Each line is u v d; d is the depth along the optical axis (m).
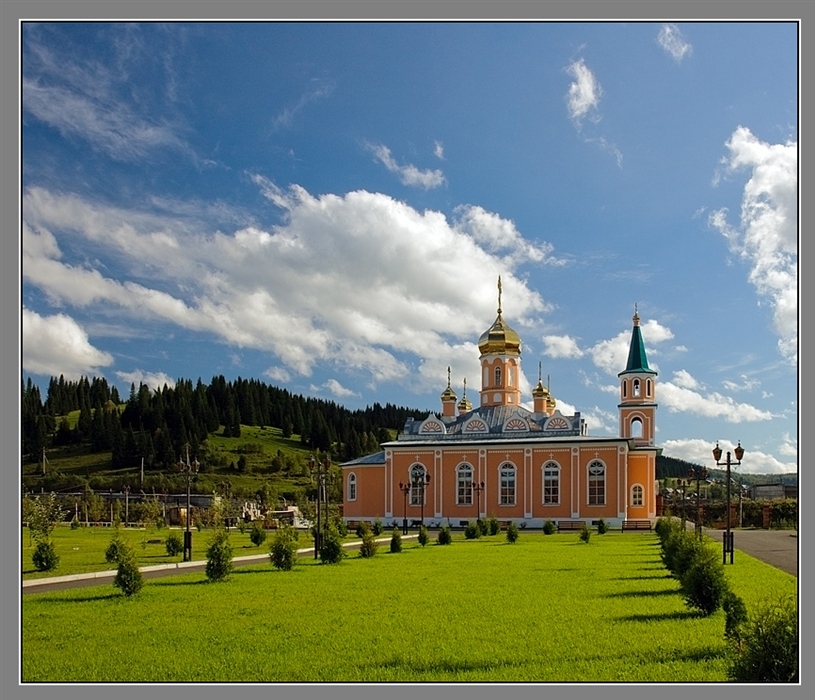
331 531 44.34
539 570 38.53
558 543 61.41
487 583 33.00
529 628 22.08
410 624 22.88
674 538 35.19
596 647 19.59
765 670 14.64
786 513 87.12
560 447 87.62
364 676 17.20
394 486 92.44
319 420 187.75
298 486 150.75
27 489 132.88
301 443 188.12
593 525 85.25
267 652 19.41
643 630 21.56
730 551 40.53
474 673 17.38
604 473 86.00
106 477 144.25
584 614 24.42
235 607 26.34
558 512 86.81
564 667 17.75
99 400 186.75
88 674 17.56
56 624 23.17
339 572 38.16
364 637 21.03
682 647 19.38
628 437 92.50
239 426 184.25
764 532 74.38
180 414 167.50
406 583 33.16
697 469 62.56
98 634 21.64
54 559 38.56
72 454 158.88
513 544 60.56
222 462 160.75
